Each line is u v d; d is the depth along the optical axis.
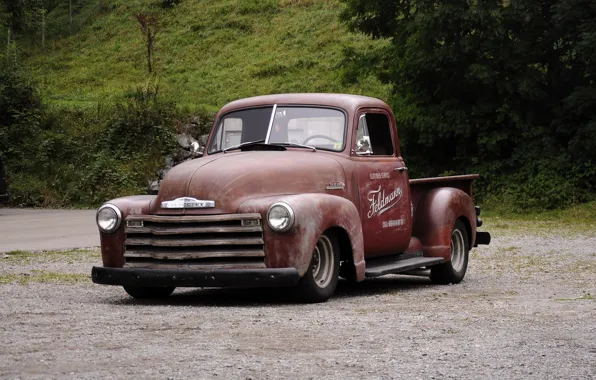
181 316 7.21
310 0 64.69
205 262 8.05
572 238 17.56
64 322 6.80
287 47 56.22
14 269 11.68
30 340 5.89
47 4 76.44
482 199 27.73
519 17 26.55
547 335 6.12
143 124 32.84
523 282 10.30
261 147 9.20
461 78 27.72
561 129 27.22
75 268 11.92
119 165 31.55
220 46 58.62
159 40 61.69
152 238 8.27
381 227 9.37
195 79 51.62
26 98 34.16
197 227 8.07
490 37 26.25
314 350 5.53
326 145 9.21
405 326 6.59
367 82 43.84
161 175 31.48
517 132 27.77
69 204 29.41
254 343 5.80
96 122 33.91
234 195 8.07
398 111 29.09
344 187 8.87
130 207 8.46
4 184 23.05
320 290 8.24
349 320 6.93
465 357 5.28
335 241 8.48
